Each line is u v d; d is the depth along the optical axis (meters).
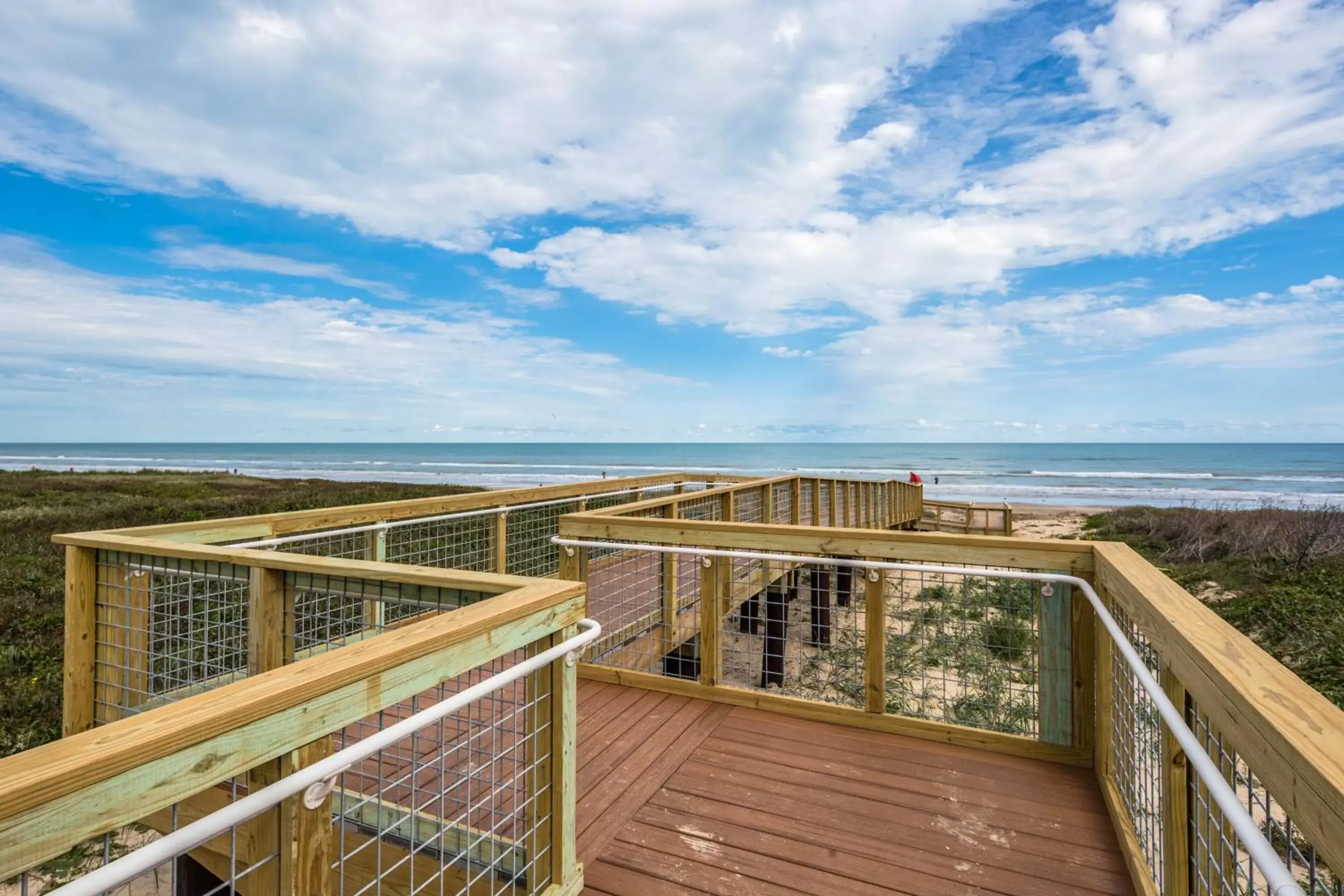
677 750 2.96
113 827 0.79
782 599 5.22
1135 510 23.73
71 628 2.80
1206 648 1.26
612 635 4.04
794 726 3.22
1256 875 1.96
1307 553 10.41
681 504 5.54
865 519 12.81
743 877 2.11
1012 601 4.18
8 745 4.79
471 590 1.90
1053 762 2.84
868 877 2.10
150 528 2.97
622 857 2.21
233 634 3.21
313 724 1.12
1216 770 1.15
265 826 1.15
